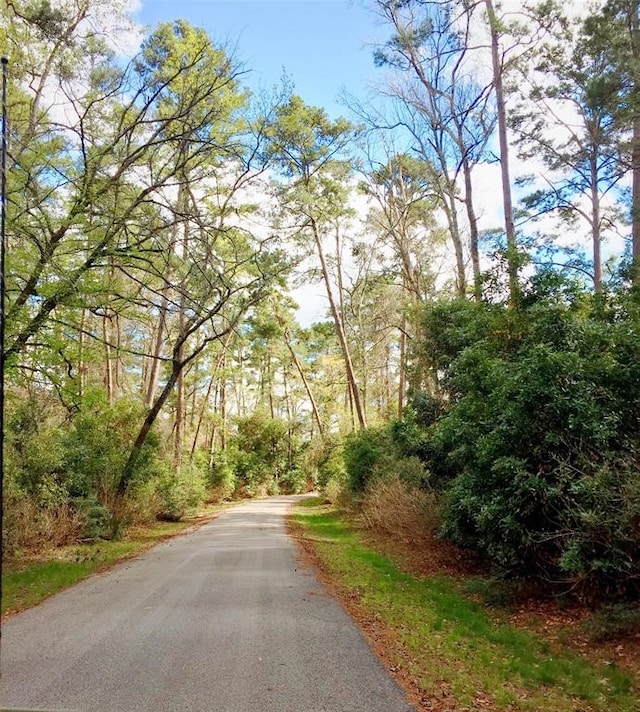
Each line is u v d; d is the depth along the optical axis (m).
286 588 10.12
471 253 23.78
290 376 59.16
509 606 9.22
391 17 22.92
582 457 8.18
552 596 9.04
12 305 13.80
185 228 19.81
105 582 10.93
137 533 20.25
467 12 22.12
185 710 4.93
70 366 15.73
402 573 12.13
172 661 6.18
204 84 17.41
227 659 6.25
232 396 59.59
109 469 19.50
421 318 18.61
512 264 11.93
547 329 10.40
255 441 51.72
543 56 22.09
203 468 40.25
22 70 15.84
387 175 29.23
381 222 31.33
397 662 6.27
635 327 9.24
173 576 11.39
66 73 15.97
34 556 14.02
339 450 37.41
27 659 6.25
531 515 9.13
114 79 16.19
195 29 18.88
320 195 30.14
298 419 56.94
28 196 14.23
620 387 8.84
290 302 45.19
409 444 17.23
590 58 21.20
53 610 8.63
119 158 16.39
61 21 16.38
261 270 21.25
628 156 20.52
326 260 35.59
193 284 19.83
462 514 11.00
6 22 15.53
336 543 16.72
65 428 19.05
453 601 9.57
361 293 39.38
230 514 28.95
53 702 5.05
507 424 9.43
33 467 15.74
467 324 13.77
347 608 8.76
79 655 6.38
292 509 32.00
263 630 7.40
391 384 49.84
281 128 24.77
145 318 20.45
